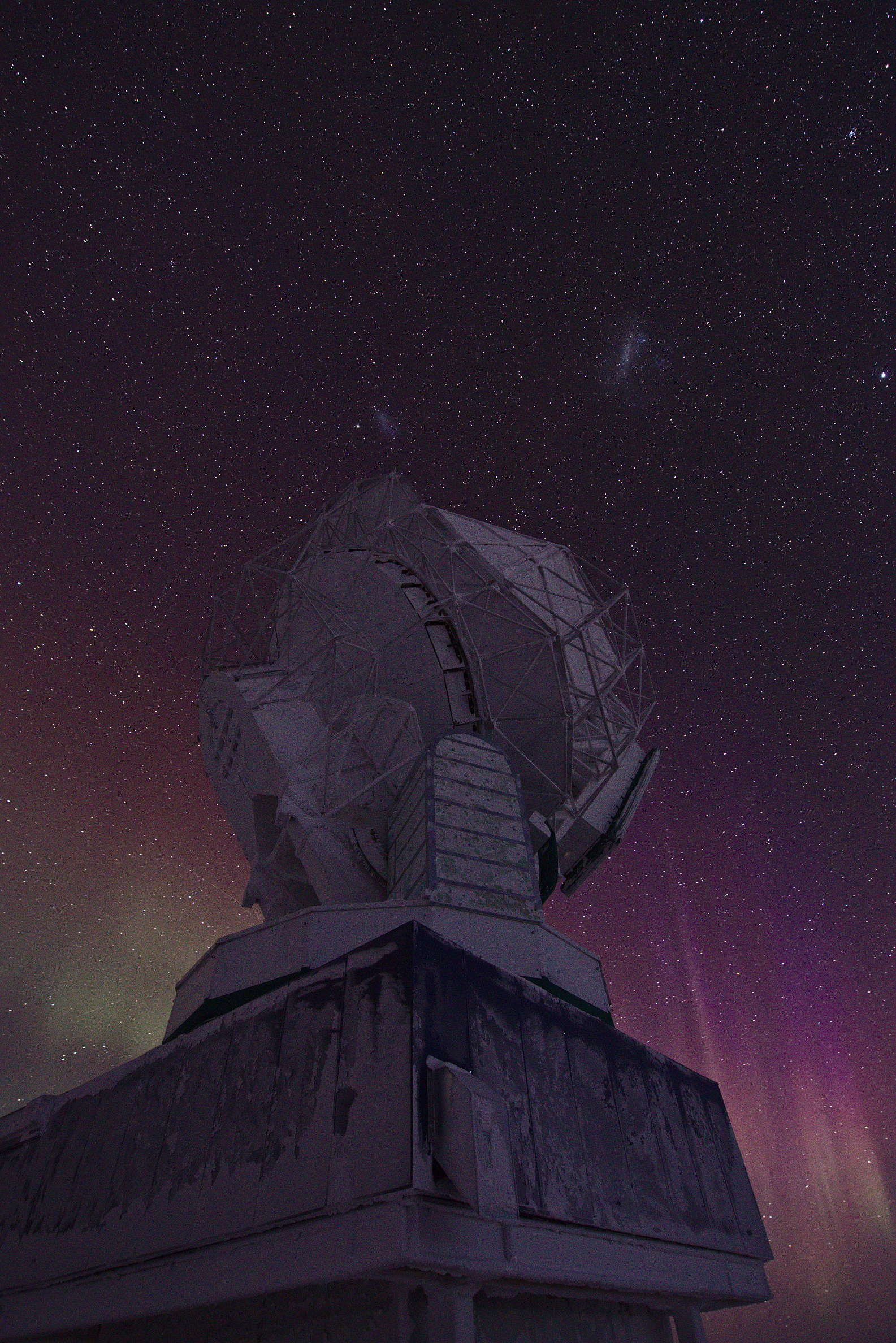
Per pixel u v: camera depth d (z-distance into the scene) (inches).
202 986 481.1
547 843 676.1
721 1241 362.3
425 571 735.7
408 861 553.9
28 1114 391.5
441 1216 230.1
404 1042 247.4
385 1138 229.8
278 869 688.4
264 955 468.4
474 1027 280.4
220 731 757.9
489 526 806.5
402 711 661.3
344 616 738.2
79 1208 317.7
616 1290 295.6
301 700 722.8
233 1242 255.0
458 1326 232.8
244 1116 279.3
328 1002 282.8
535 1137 283.9
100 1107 348.8
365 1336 245.8
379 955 278.2
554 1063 318.3
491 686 693.9
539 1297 292.0
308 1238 237.5
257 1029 301.3
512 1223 242.2
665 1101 387.9
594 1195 297.3
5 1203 360.2
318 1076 264.7
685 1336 349.1
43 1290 314.2
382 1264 213.5
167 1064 330.6
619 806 765.9
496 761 583.2
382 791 649.6
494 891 501.7
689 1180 366.9
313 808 640.4
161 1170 294.5
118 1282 287.1
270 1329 269.9
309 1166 244.4
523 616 702.5
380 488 856.3
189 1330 297.1
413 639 695.1
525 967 477.4
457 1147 220.8
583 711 713.6
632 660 793.6
